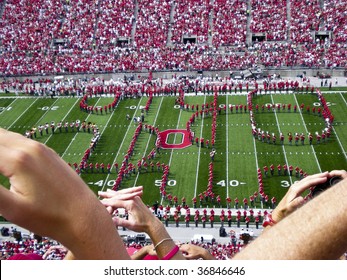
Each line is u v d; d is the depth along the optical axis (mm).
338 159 48656
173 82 68438
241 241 38438
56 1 83812
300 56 72125
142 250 4926
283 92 64562
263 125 56125
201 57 74000
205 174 47375
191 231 40438
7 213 2568
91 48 77562
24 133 57469
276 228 2766
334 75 69312
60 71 73625
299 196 4227
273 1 80000
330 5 78188
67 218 2662
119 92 64625
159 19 80188
